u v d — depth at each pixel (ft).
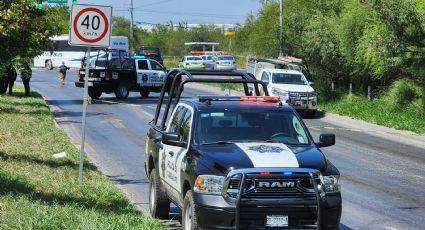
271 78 276.82
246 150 71.31
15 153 133.39
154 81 329.52
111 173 129.90
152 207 91.50
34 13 157.79
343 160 155.43
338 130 223.71
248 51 523.70
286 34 382.63
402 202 107.24
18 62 203.51
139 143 174.60
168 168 82.94
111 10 105.50
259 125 78.89
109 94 354.13
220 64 574.56
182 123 83.20
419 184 124.77
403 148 182.09
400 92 267.18
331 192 68.64
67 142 158.20
